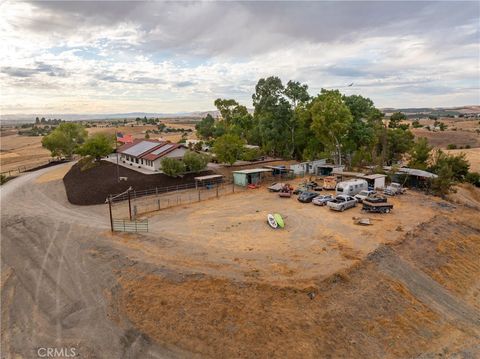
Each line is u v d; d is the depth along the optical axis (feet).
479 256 110.11
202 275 82.02
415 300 83.10
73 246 106.73
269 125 264.31
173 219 127.65
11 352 68.08
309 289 75.92
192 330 69.72
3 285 90.38
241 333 68.18
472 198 191.93
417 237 108.99
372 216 128.06
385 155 261.85
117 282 85.56
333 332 68.85
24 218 132.46
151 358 64.85
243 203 149.69
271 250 97.04
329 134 232.32
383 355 67.05
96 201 153.79
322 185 184.44
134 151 236.63
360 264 88.38
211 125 404.36
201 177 180.65
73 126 316.81
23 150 517.14
